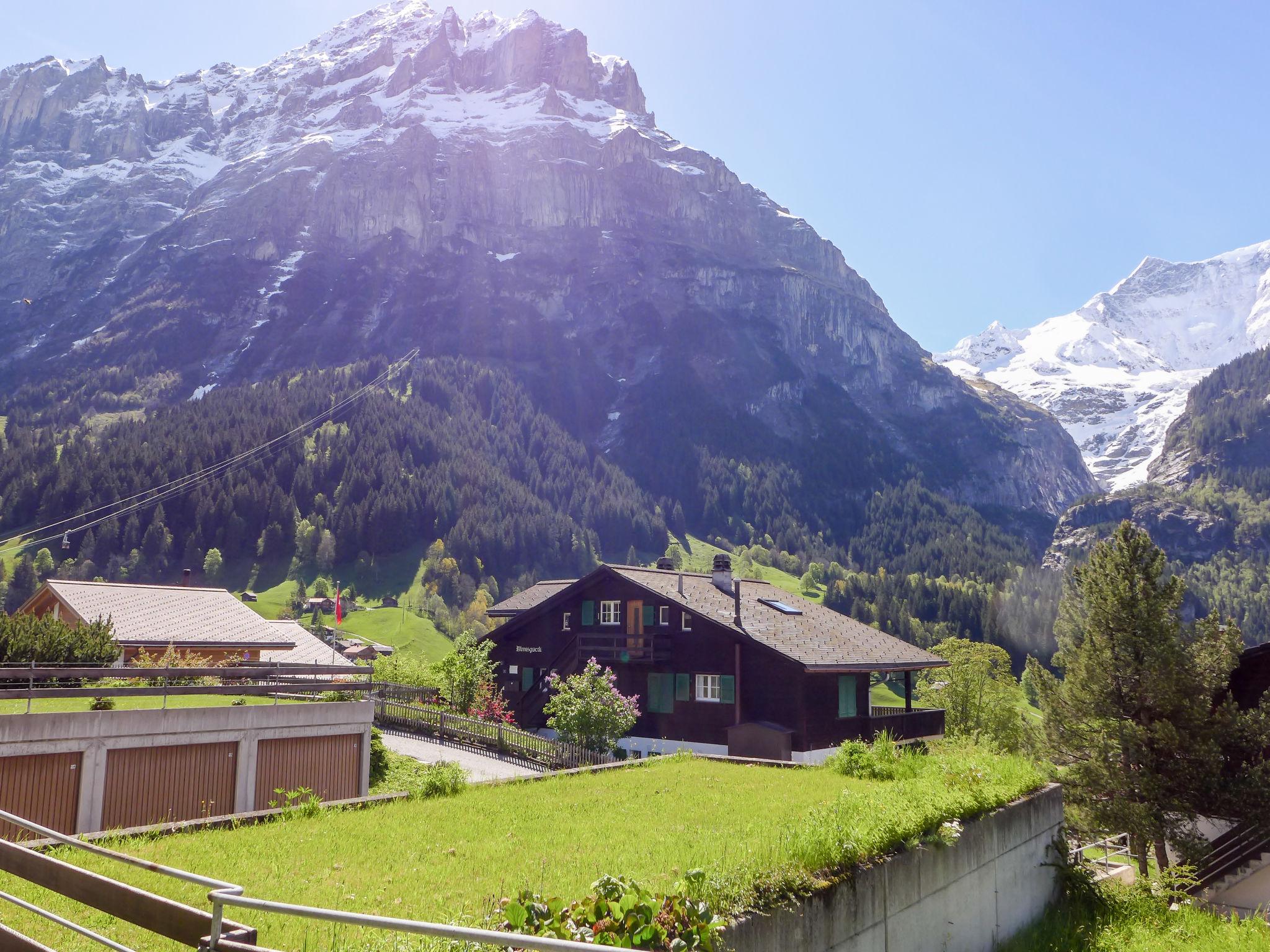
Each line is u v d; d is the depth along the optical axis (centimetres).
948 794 1321
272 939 707
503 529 17175
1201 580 19875
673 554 19625
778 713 3384
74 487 15788
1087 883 1697
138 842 1116
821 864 939
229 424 18475
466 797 1535
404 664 4266
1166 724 2312
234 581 15062
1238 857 2231
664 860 1012
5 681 1983
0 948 564
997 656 5516
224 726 2003
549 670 4044
